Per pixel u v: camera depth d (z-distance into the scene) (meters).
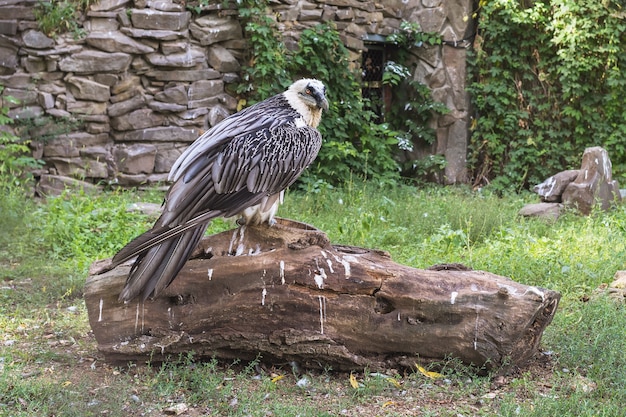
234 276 5.59
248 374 5.72
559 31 15.01
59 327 6.92
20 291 7.91
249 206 5.44
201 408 5.16
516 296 5.59
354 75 14.84
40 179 12.53
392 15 15.44
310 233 5.69
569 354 6.14
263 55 13.45
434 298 5.58
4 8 12.40
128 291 5.09
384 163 14.52
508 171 15.23
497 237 10.21
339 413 5.11
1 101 12.41
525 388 5.53
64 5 12.58
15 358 6.07
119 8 12.91
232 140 5.40
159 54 13.14
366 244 9.86
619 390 5.38
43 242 9.55
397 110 15.68
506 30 15.10
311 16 14.32
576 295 7.84
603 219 11.09
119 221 10.01
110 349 5.70
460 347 5.62
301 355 5.65
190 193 5.21
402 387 5.51
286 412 5.02
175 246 5.21
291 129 5.61
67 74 12.71
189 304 5.66
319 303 5.60
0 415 4.91
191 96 13.39
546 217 11.48
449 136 15.47
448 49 15.38
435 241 9.83
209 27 13.46
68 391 5.21
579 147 15.46
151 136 13.17
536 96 15.45
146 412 5.07
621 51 15.19
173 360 5.73
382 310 5.67
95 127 12.85
